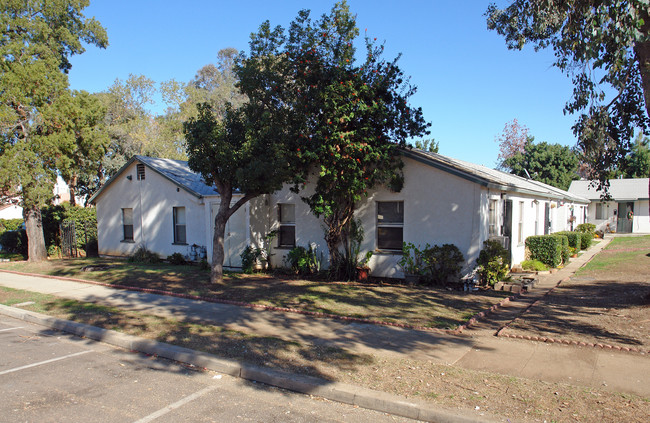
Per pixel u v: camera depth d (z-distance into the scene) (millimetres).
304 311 8758
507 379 5152
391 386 5035
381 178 11852
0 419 4508
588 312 8195
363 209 12742
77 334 8078
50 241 22500
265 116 10852
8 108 15406
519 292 10445
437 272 11445
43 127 16469
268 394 5203
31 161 16000
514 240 14406
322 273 13289
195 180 17969
